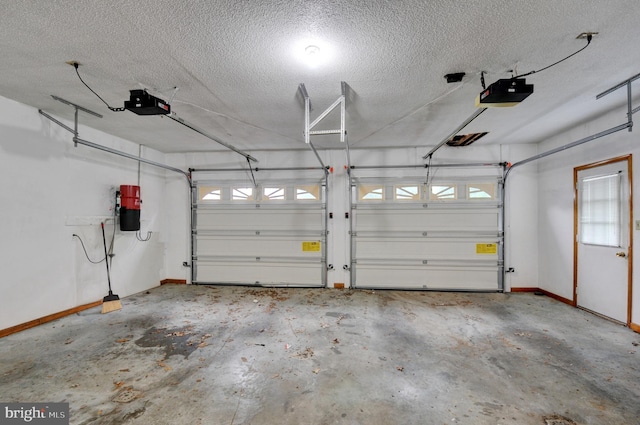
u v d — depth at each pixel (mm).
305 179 5191
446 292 4816
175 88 2684
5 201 2973
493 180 4828
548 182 4500
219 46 2021
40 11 1658
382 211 5031
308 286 5141
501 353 2650
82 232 3807
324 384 2174
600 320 3465
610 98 2986
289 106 3113
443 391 2090
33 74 2439
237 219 5281
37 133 3258
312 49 2051
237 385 2158
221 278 5277
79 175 3770
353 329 3211
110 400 1976
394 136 4324
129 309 3896
